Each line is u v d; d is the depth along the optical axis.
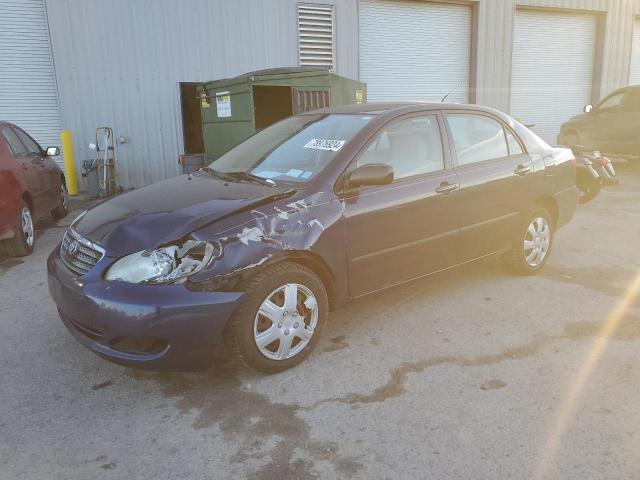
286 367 3.30
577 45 16.84
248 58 11.46
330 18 12.36
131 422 2.86
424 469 2.43
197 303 2.86
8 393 3.15
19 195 5.91
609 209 8.01
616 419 2.75
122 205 3.48
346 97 9.48
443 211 3.98
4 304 4.58
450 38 14.52
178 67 10.80
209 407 2.97
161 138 10.90
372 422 2.79
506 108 15.59
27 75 10.14
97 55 10.17
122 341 2.99
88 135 10.34
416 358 3.46
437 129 4.11
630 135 11.65
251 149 4.25
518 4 15.12
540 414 2.82
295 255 3.22
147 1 10.37
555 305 4.27
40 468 2.51
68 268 3.21
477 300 4.39
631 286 4.67
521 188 4.57
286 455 2.56
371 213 3.56
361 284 3.62
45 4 9.72
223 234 3.00
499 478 2.36
